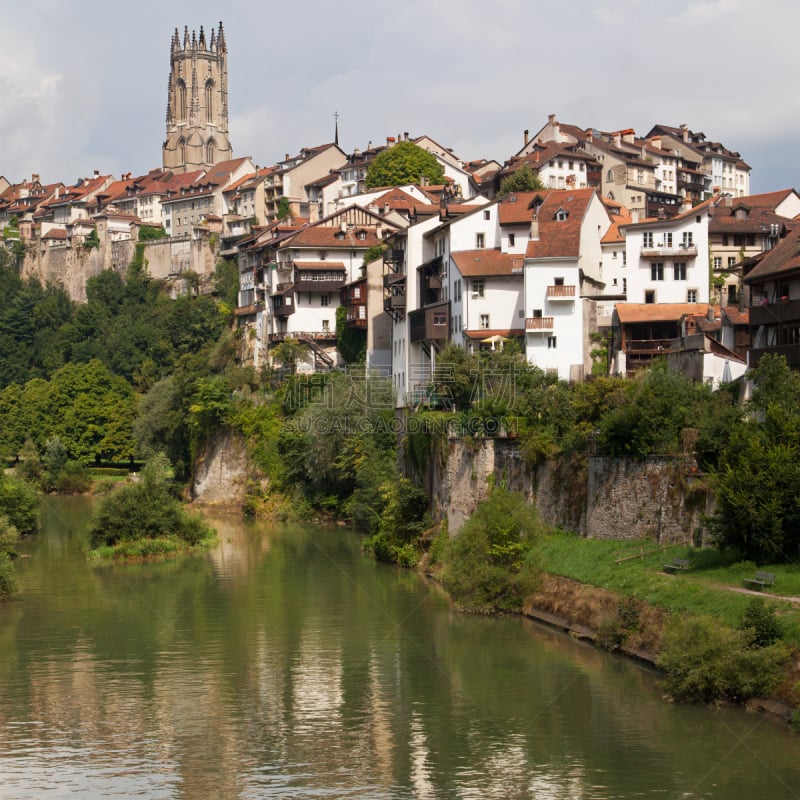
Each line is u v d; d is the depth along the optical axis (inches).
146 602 3373.5
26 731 2237.9
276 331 6643.7
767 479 2524.6
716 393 3235.7
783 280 3444.9
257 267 7234.3
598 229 5251.0
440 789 1947.6
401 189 7815.0
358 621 3058.6
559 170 7839.6
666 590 2566.4
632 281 5002.5
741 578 2495.1
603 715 2220.7
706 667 2199.8
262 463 5605.3
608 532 3063.5
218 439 5935.0
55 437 6919.3
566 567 2999.5
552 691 2377.0
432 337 5137.8
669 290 4980.3
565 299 4731.8
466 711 2298.2
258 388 6284.5
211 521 5300.2
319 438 4968.0
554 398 3656.5
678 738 2101.4
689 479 2827.3
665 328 4589.1
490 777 1993.1
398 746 2137.1
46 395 7460.6
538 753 2080.5
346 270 6545.3
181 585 3624.5
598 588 2805.1
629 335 4613.7
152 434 6378.0
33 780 2005.4
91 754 2122.3
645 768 1994.3
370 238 6692.9
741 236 5497.1
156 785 1983.3
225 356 7170.3
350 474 4810.5
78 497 6373.0
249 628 3016.7
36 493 5017.2
